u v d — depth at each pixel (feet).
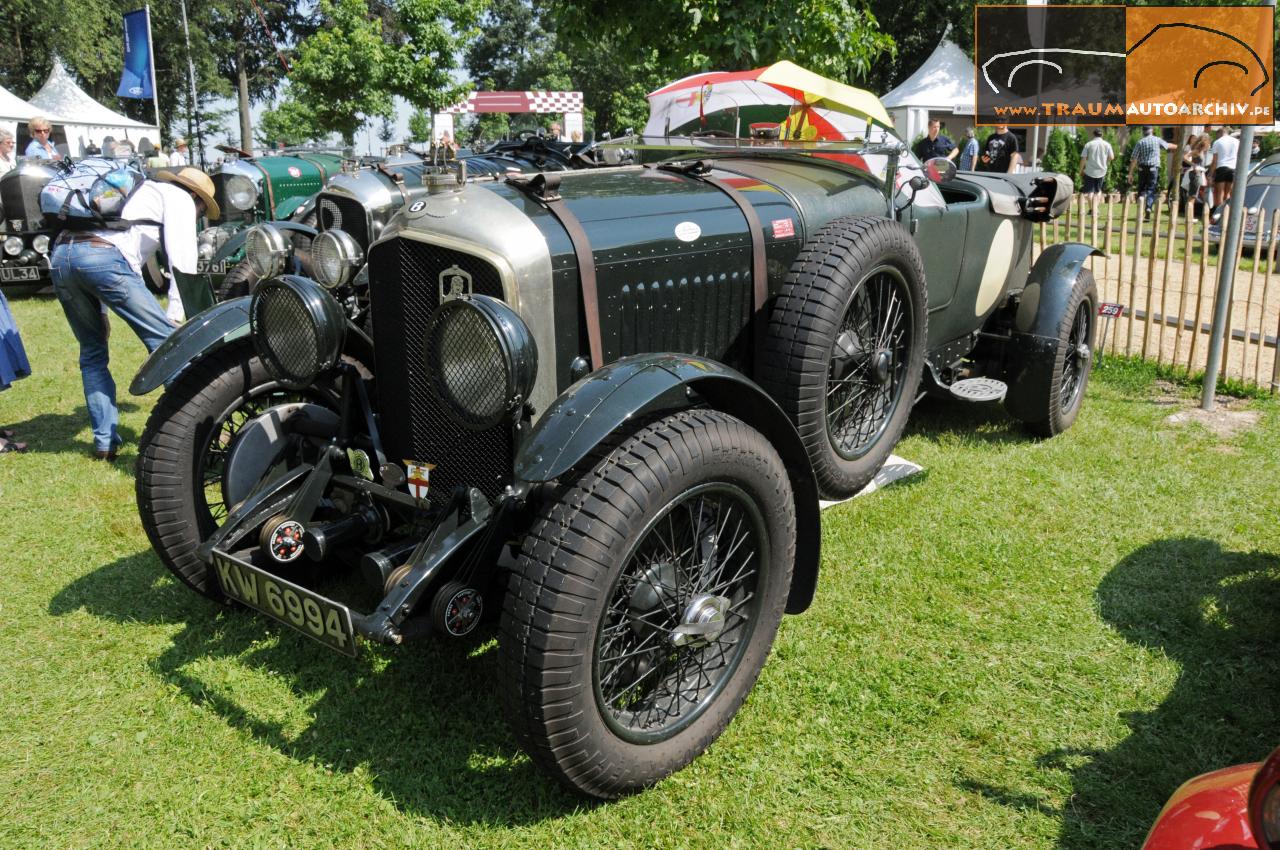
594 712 6.89
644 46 24.32
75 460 15.65
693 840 7.09
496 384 7.21
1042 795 7.50
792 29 21.59
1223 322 16.96
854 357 10.54
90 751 8.18
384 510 9.06
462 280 8.04
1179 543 11.72
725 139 13.75
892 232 10.37
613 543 6.67
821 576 10.95
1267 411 17.13
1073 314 14.96
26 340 24.22
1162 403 17.88
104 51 100.83
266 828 7.27
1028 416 15.38
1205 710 8.48
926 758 7.95
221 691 9.02
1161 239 36.27
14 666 9.48
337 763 7.98
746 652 8.20
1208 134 49.80
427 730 8.35
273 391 10.44
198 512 9.86
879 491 13.37
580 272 8.39
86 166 14.83
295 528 8.70
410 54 65.26
